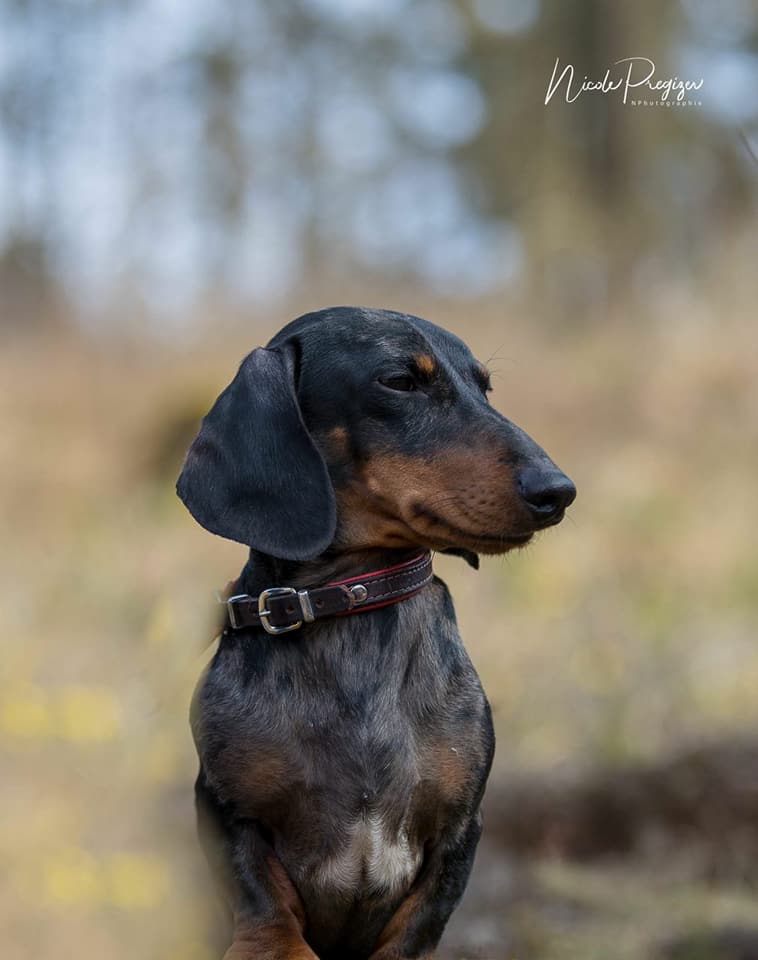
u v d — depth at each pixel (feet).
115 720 25.04
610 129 96.17
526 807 27.78
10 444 63.16
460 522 15.23
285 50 123.13
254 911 15.06
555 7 100.68
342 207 121.60
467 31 114.11
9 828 20.77
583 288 88.28
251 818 15.46
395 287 84.17
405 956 15.37
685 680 35.17
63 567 44.73
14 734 24.18
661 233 92.94
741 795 27.27
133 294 85.66
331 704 15.46
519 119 104.63
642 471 53.72
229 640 15.99
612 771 28.66
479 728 15.89
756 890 24.62
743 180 92.94
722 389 59.26
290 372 15.93
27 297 93.91
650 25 95.81
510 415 60.85
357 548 16.08
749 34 98.27
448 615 16.35
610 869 25.88
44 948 18.90
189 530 50.37
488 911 22.30
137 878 19.80
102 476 60.54
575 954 20.49
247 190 117.60
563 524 49.03
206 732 15.55
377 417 15.72
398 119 123.44
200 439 15.69
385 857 15.42
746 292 67.97
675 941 21.13
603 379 62.18
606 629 37.73
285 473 15.39
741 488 51.42
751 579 42.78
